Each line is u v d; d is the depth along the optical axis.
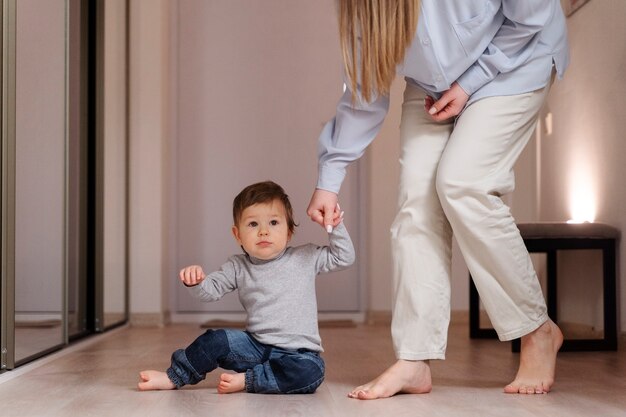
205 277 2.40
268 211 2.38
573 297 4.18
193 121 5.34
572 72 4.20
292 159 5.33
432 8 2.19
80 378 2.73
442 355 2.31
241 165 5.34
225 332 2.40
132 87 5.07
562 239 3.61
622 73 3.61
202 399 2.26
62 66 3.61
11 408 2.16
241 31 5.36
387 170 5.18
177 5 5.35
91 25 4.38
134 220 5.05
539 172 4.78
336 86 5.36
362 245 5.30
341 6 2.28
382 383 2.26
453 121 2.40
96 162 4.37
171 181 5.32
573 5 4.14
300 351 2.38
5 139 2.85
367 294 5.26
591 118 3.96
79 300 4.20
